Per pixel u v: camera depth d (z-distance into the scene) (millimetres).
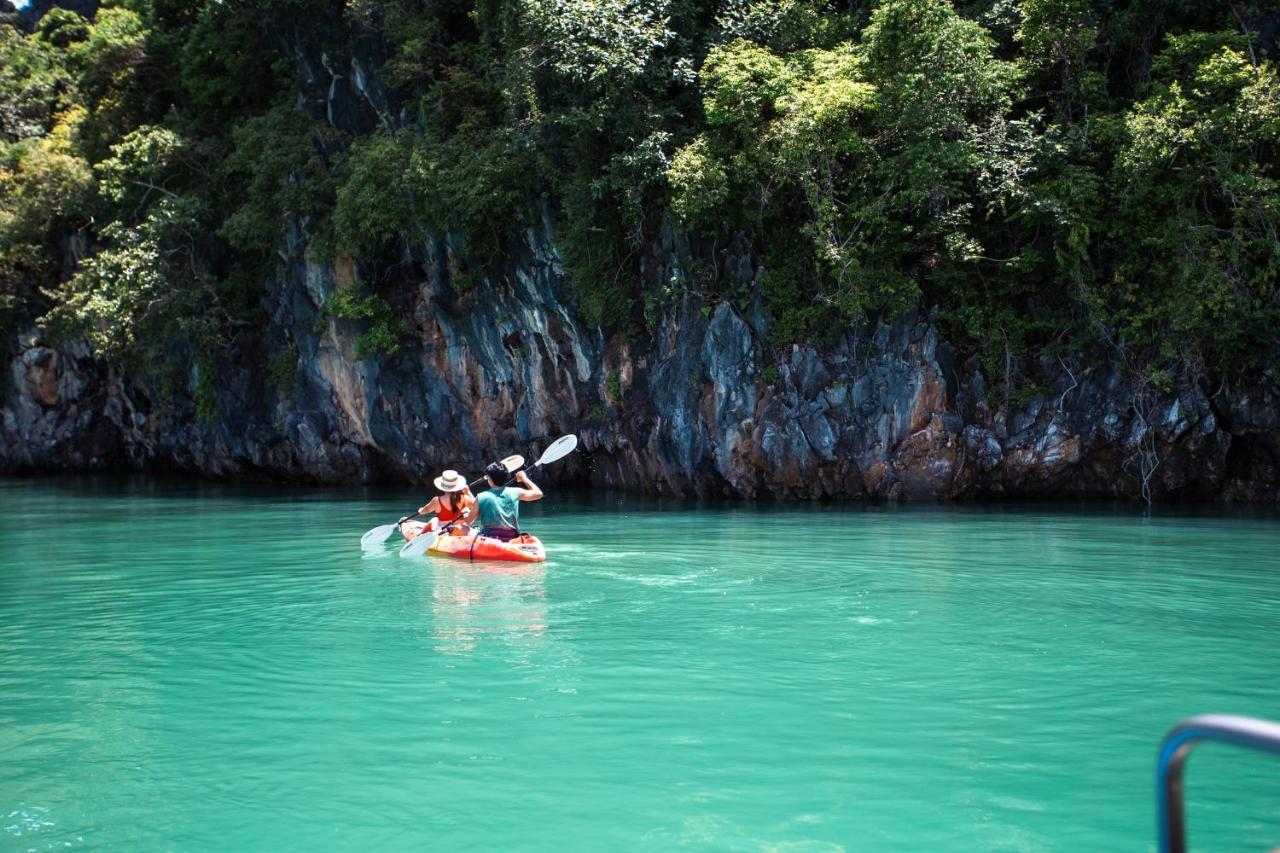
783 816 4000
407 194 22359
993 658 6477
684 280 19953
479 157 20969
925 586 9281
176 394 30500
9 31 40188
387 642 7055
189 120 30219
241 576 10398
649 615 7938
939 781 4355
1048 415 18859
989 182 18359
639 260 21141
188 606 8656
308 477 28078
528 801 4168
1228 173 16438
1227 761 4555
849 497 19547
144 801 4203
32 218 32562
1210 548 11969
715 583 9500
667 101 20234
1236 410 17859
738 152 18797
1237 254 16781
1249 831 3807
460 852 3701
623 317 21281
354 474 27188
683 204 18281
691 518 16156
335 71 26359
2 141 35875
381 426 25344
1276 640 6992
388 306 24500
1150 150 16812
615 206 20484
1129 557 11211
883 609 8148
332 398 26203
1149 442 18234
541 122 20438
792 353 19375
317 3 25844
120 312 27031
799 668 6238
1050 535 13391
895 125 18234
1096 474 19188
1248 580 9570
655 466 21172
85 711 5500
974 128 18203
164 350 28938
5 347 34375
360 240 23641
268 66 28984
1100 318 18141
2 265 32844
